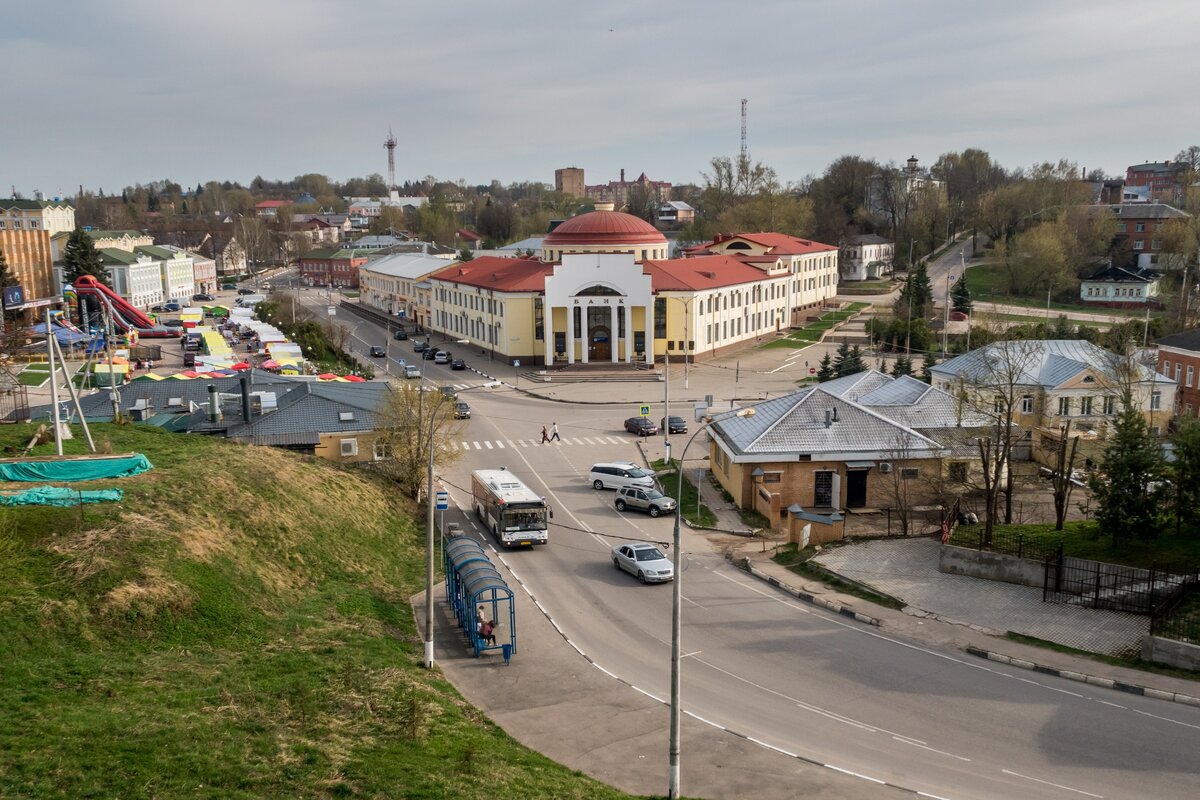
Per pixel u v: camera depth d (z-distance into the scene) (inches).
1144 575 1507.1
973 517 2027.6
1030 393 2650.1
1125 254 6461.6
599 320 4387.3
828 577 1720.0
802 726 1187.3
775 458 2166.6
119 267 6496.1
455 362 4372.5
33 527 1353.3
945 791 1028.5
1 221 7829.7
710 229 7726.4
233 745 971.9
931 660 1373.0
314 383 2682.1
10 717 956.0
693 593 1685.5
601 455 2812.5
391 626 1485.0
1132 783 1034.1
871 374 2851.9
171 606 1279.5
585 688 1301.7
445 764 1002.7
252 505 1691.7
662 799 1001.5
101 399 2502.5
